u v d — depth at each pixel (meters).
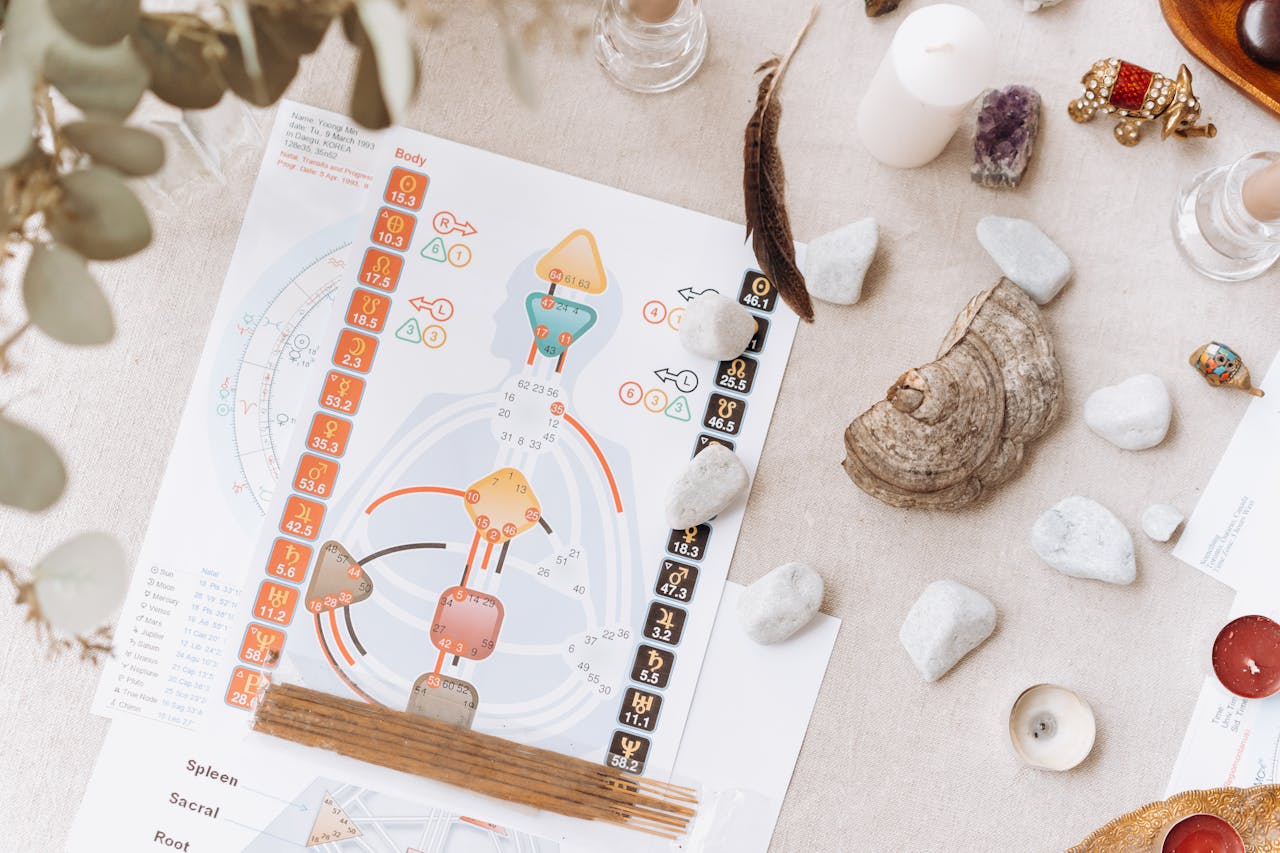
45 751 0.66
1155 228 0.66
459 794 0.66
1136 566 0.65
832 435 0.66
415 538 0.66
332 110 0.67
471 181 0.66
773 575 0.64
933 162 0.66
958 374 0.62
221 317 0.67
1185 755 0.65
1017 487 0.66
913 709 0.65
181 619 0.66
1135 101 0.62
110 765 0.66
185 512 0.67
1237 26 0.63
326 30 0.46
